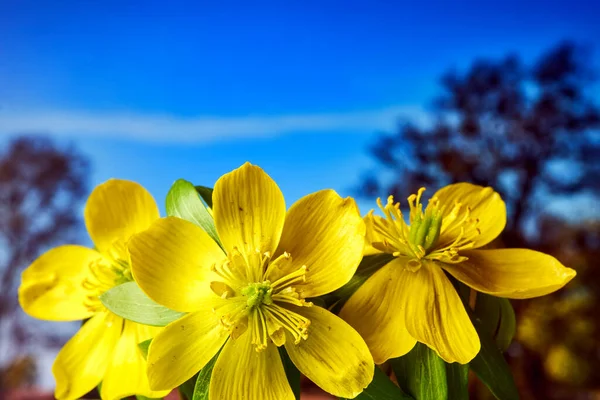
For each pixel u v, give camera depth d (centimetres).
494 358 8
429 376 8
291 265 8
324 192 8
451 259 8
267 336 7
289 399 7
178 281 8
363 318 8
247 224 8
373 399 8
